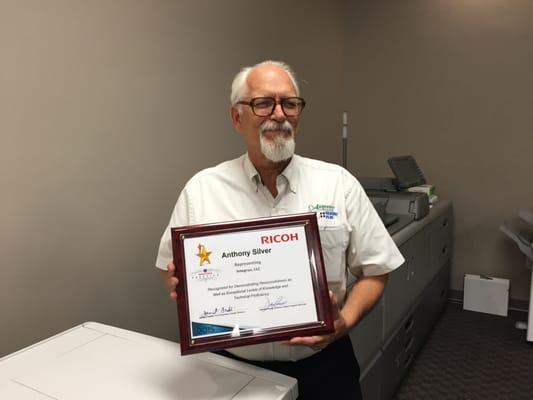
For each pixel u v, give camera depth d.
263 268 0.75
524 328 2.35
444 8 2.58
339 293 1.03
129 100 1.41
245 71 0.96
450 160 2.71
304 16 2.44
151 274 1.54
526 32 2.38
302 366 0.99
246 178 1.00
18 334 1.15
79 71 1.25
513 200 2.55
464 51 2.56
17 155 1.12
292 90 0.92
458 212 2.73
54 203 1.21
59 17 1.19
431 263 2.26
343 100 2.99
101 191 1.34
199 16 1.67
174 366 0.80
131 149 1.43
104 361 0.82
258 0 2.02
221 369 0.79
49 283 1.22
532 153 2.46
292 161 1.00
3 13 1.06
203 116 1.72
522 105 2.45
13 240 1.13
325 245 0.98
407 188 2.40
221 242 0.76
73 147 1.25
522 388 1.83
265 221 0.77
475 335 2.32
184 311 0.73
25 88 1.12
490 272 2.69
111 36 1.33
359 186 1.06
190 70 1.64
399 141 2.85
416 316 2.04
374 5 2.79
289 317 0.73
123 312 1.44
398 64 2.77
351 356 1.07
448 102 2.65
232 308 0.73
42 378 0.76
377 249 1.03
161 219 1.57
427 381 1.91
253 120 0.91
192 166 1.69
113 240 1.39
